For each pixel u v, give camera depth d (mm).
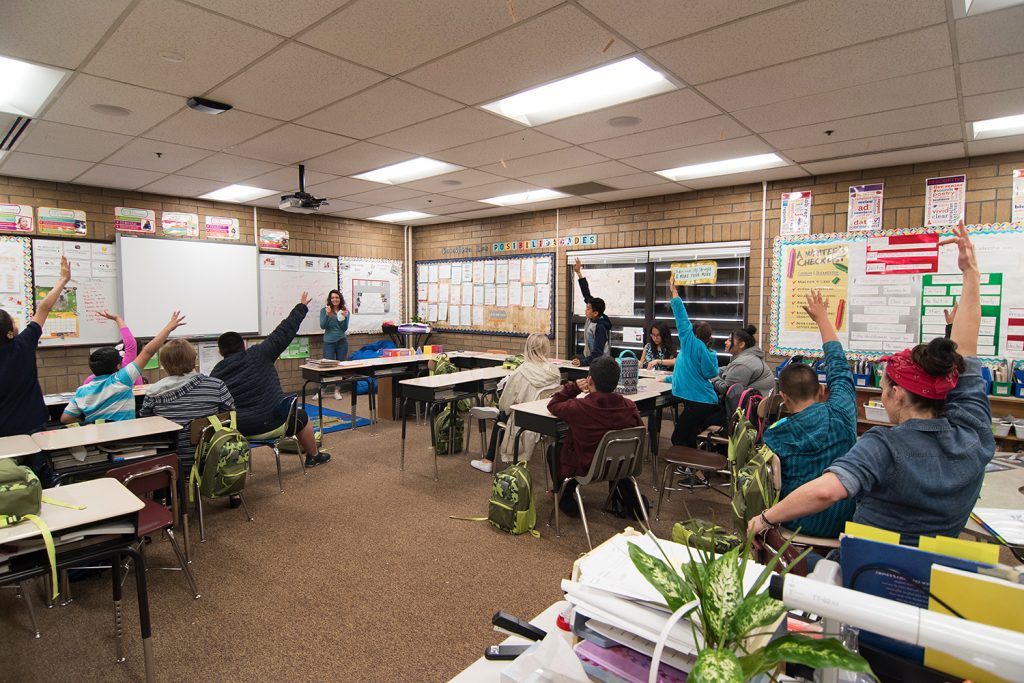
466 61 2861
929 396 1452
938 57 2742
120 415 3328
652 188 5945
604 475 3086
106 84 3146
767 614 692
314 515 3607
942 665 822
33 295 5633
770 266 5547
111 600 2605
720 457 3510
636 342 6660
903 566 858
